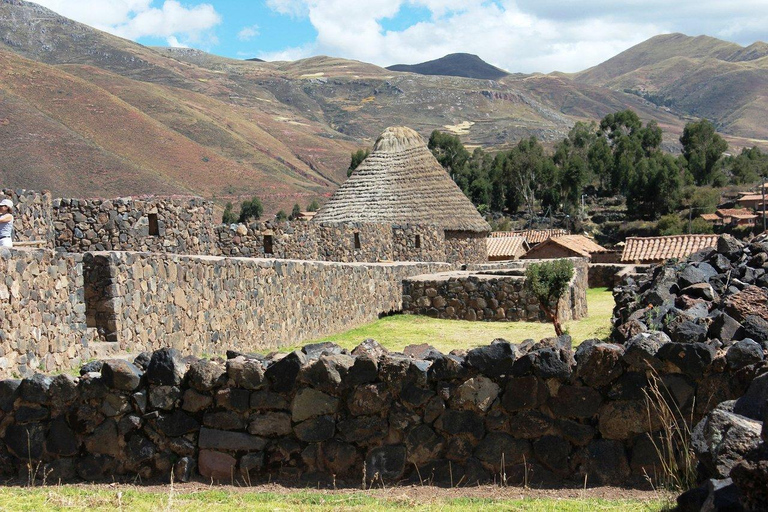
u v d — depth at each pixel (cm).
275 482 709
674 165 8794
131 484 720
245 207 10606
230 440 720
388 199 4000
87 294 1249
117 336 1245
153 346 1344
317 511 617
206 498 664
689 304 1065
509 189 10456
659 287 1214
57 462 739
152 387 733
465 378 692
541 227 9131
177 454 727
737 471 444
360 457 704
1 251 1013
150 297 1344
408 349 762
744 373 624
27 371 1041
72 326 1165
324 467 709
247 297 1684
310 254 2731
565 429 672
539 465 679
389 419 701
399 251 3441
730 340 767
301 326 1945
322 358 711
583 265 3550
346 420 707
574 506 605
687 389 645
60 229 1822
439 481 689
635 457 657
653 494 630
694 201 8538
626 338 943
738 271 1220
